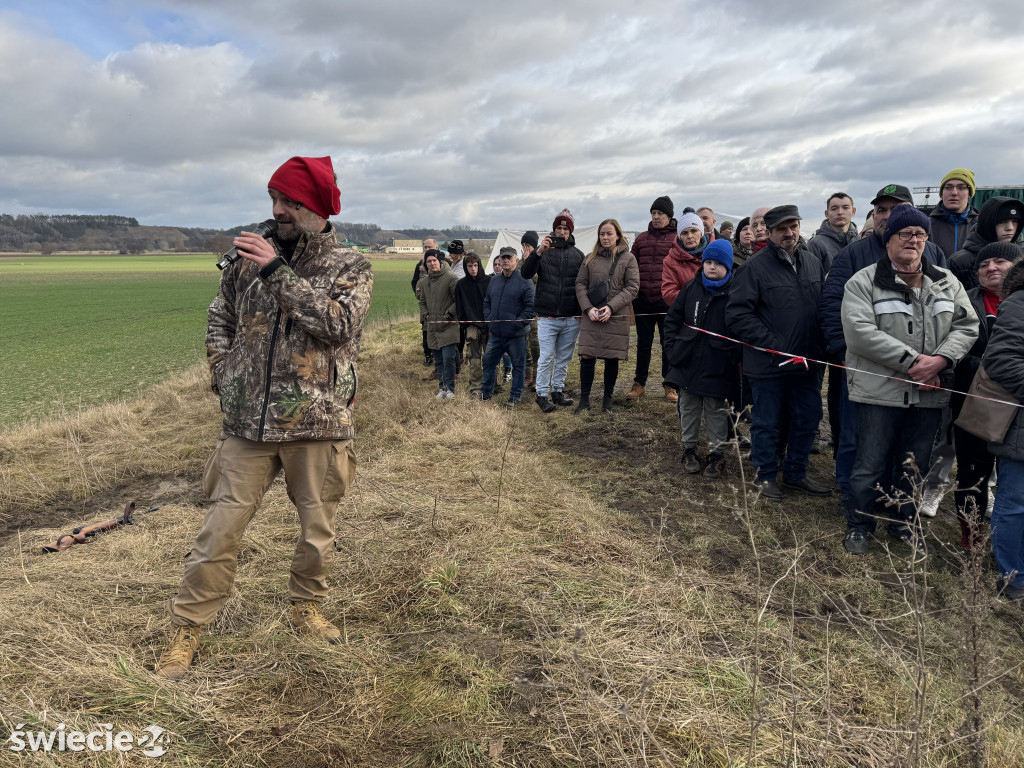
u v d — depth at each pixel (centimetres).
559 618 280
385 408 674
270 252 229
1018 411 308
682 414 497
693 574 332
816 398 447
